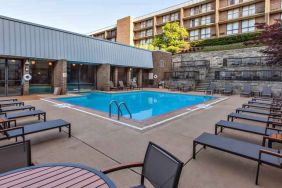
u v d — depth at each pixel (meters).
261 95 15.84
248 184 3.07
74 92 17.92
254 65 18.31
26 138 4.92
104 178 1.93
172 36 29.14
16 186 1.78
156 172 2.07
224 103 11.77
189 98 16.19
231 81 18.41
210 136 4.18
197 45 30.25
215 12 32.06
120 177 3.19
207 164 3.71
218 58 22.25
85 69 19.22
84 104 12.68
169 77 24.55
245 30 29.95
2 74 13.23
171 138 5.15
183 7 36.41
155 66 24.27
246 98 14.55
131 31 45.69
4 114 6.45
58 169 2.10
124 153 4.13
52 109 8.86
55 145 4.51
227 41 26.70
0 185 1.79
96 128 5.92
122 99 15.52
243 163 3.77
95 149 4.32
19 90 14.13
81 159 3.82
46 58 14.74
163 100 15.29
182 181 3.12
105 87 18.97
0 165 2.15
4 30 12.55
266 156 3.19
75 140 4.87
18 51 13.17
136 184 3.00
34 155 3.95
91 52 17.91
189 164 3.71
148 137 5.19
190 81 21.05
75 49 16.66
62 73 15.34
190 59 24.64
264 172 3.45
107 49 19.38
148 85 24.95
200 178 3.22
